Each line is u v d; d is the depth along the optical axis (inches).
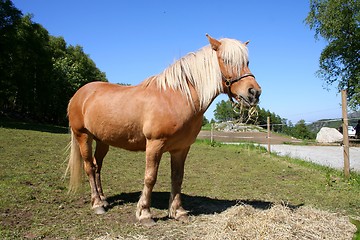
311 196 208.1
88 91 170.9
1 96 1001.5
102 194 179.9
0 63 949.8
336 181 258.7
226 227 134.0
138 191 211.9
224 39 147.2
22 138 468.4
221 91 145.8
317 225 137.0
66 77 1400.1
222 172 298.2
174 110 138.9
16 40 980.6
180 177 156.1
